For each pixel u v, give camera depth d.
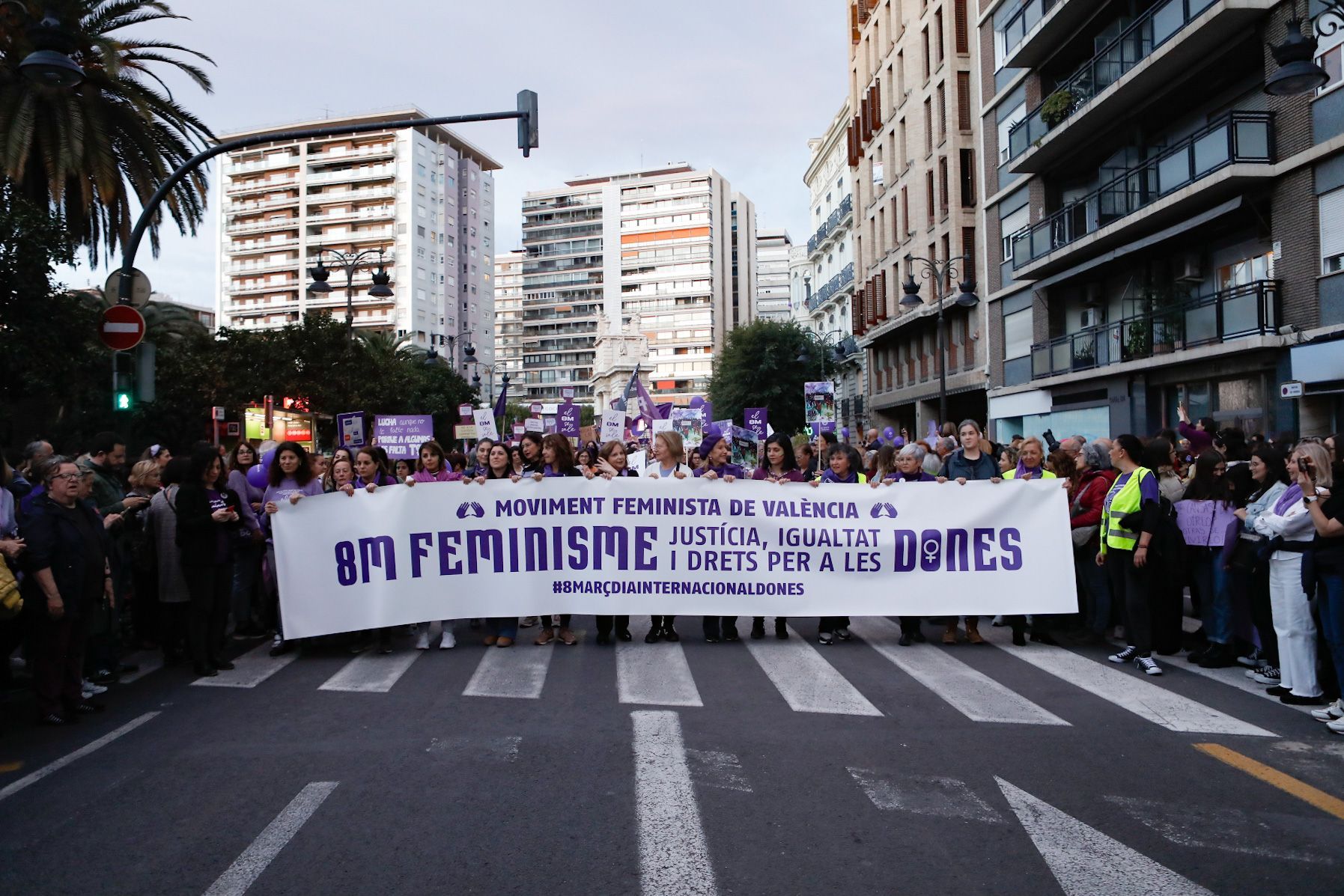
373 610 8.19
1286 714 6.14
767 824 4.27
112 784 4.90
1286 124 17.20
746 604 8.49
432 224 103.56
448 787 4.77
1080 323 25.86
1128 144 22.88
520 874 3.76
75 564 6.26
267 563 9.36
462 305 109.31
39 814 4.49
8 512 6.29
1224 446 9.91
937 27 34.59
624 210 140.12
